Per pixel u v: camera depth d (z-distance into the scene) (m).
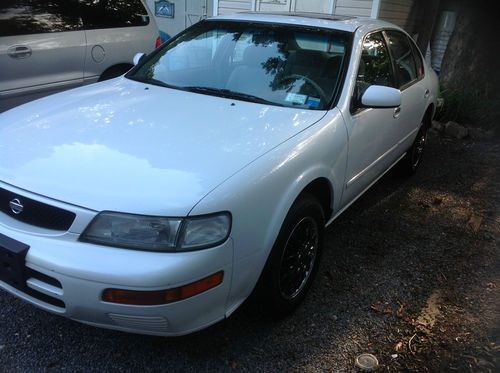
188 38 3.86
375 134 3.58
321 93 3.18
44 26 5.05
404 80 4.37
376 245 3.78
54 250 2.09
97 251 2.05
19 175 2.29
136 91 3.30
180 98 3.14
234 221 2.18
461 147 6.55
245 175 2.29
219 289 2.20
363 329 2.80
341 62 3.35
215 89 3.32
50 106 3.03
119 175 2.22
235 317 2.84
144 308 2.04
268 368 2.47
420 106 4.73
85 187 2.16
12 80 4.85
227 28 3.77
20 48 4.83
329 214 3.20
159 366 2.45
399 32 4.52
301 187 2.61
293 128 2.78
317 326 2.80
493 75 7.89
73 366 2.42
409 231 4.06
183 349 2.57
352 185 3.39
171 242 2.04
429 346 2.68
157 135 2.56
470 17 7.91
